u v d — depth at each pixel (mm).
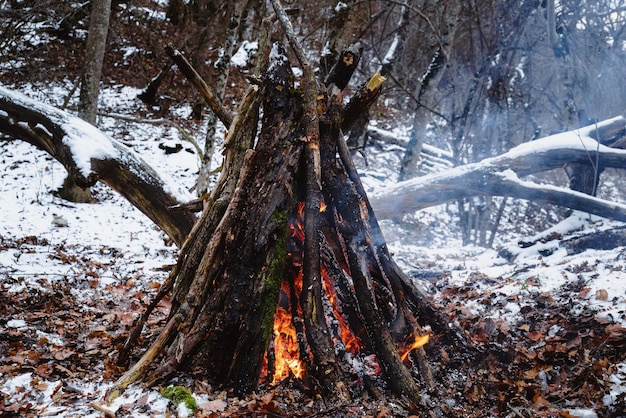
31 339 2652
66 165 3961
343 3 5684
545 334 2559
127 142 8367
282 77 2385
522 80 8250
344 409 1953
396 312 2301
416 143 7441
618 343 2363
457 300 3195
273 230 2143
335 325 2266
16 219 5883
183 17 10930
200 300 2168
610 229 4168
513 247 4527
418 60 9578
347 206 2277
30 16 8703
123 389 2043
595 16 6938
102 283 3926
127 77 10055
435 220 8938
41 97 8789
